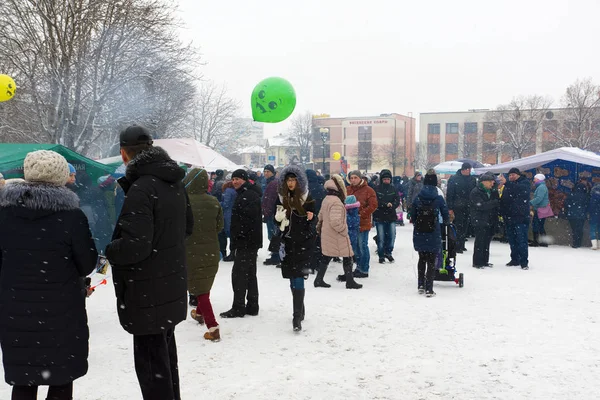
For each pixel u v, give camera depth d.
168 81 21.12
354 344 5.29
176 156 13.42
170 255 3.28
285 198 5.71
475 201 9.90
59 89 16.73
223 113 42.00
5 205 2.98
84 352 3.11
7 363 2.96
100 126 18.72
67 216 3.03
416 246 7.46
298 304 5.71
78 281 3.12
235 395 4.02
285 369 4.58
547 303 7.01
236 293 6.32
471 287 8.15
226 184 11.05
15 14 16.48
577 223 13.16
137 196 3.09
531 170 15.34
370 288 8.13
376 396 4.00
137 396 4.02
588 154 14.53
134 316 3.17
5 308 2.95
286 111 7.31
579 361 4.73
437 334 5.61
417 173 18.12
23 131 19.50
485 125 73.81
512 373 4.45
